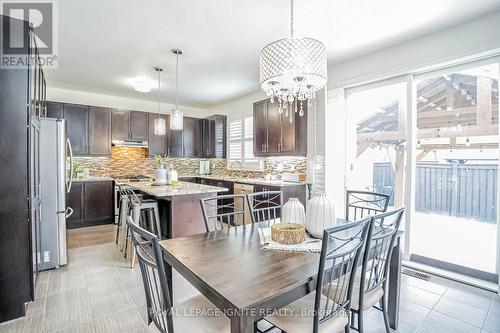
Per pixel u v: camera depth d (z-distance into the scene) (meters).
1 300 1.94
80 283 2.54
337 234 1.80
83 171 5.11
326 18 2.50
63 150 2.93
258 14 2.45
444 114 3.24
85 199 4.76
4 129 1.98
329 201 1.77
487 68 2.75
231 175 6.06
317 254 1.47
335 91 3.71
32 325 1.91
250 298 1.00
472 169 3.29
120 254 3.32
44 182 2.81
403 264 3.00
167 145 6.01
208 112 6.91
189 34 2.84
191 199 3.30
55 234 2.88
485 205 3.23
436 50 2.75
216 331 1.23
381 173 3.47
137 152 5.86
